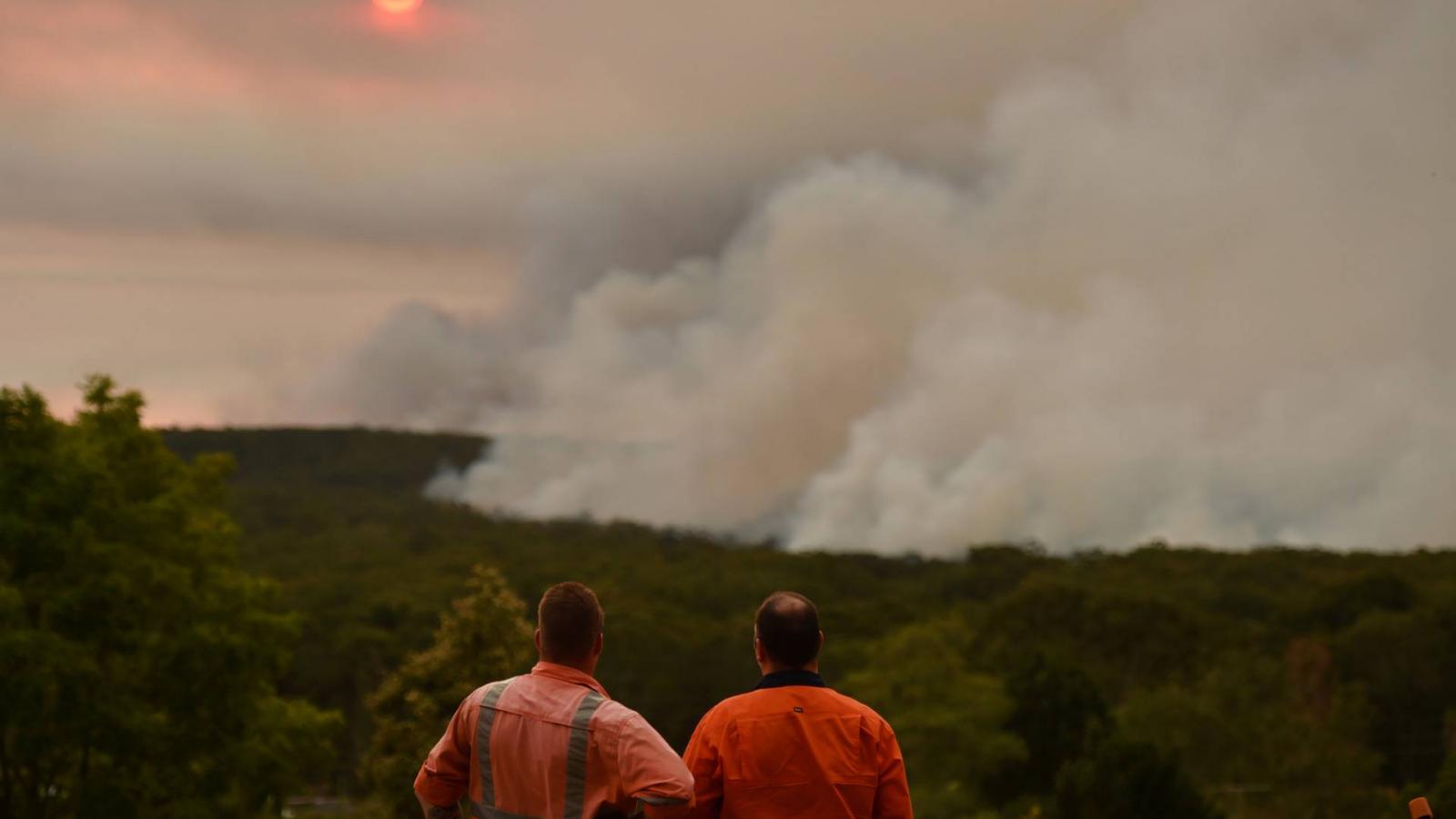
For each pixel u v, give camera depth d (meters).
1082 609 81.94
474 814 4.78
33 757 26.17
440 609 96.75
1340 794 52.59
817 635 5.36
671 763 4.55
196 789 28.00
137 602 27.80
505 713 4.77
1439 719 69.12
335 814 51.38
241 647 28.44
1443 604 79.69
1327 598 89.69
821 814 5.11
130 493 30.58
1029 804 56.78
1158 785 43.25
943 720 55.59
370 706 36.28
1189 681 75.00
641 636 73.56
